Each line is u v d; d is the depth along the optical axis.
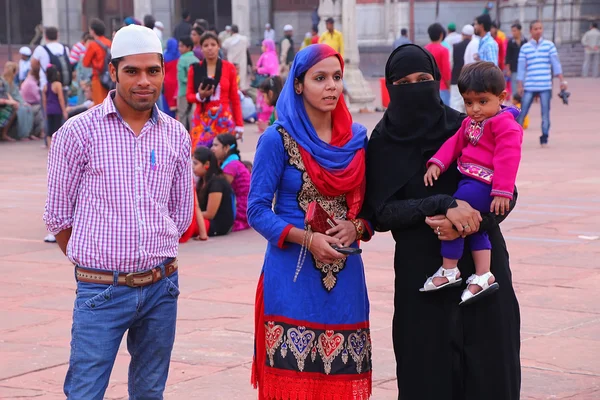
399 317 4.56
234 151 11.34
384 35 46.25
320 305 4.52
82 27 48.09
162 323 4.50
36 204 13.38
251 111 25.20
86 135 4.30
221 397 5.67
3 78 21.95
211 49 11.50
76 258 4.35
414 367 4.51
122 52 4.24
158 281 4.45
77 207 4.37
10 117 21.86
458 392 4.51
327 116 4.57
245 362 6.35
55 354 6.61
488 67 4.30
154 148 4.38
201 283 8.62
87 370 4.34
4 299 8.18
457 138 4.43
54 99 19.92
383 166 4.51
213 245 10.48
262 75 27.20
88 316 4.35
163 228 4.42
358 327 4.61
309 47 4.48
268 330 4.57
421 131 4.45
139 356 4.57
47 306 7.93
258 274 8.99
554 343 6.67
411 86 4.41
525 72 19.08
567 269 8.87
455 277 4.36
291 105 4.52
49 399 5.72
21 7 52.41
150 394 4.57
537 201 12.55
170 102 16.16
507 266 4.56
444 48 19.70
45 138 20.28
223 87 11.58
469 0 46.03
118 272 4.33
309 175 4.48
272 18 51.22
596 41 42.16
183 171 4.53
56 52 20.89
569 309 7.52
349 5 26.39
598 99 30.75
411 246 4.50
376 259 9.52
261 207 4.50
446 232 4.29
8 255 10.09
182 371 6.16
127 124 4.33
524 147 18.70
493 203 4.28
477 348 4.46
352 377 4.58
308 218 4.39
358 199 4.57
